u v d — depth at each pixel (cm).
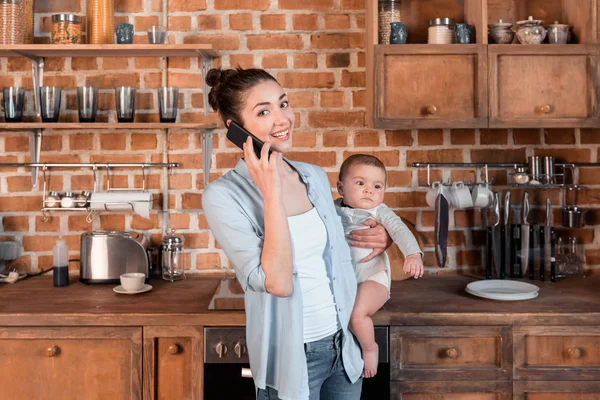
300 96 268
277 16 267
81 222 271
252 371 164
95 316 205
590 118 240
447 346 208
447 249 271
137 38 269
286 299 158
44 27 269
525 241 255
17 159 269
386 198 270
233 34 268
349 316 174
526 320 206
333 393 174
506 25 245
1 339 207
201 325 204
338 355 169
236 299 223
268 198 152
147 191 269
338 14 267
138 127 245
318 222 169
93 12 257
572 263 267
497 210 256
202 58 260
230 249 157
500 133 270
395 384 208
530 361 209
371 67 244
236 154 269
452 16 263
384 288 203
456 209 271
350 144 269
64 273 247
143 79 269
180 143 270
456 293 233
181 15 268
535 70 240
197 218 271
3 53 252
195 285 249
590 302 219
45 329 206
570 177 270
